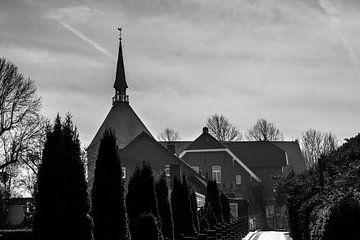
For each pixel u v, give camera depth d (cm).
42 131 4272
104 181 1429
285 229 5709
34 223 1130
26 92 4331
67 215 1124
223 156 6762
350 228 1303
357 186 1705
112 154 1452
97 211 1412
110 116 6825
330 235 1315
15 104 4281
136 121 6875
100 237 1388
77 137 1198
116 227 1398
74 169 1159
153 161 5031
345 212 1309
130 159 5059
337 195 1441
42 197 1134
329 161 2683
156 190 2056
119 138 6619
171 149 5759
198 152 6806
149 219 1625
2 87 4225
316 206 1830
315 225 1534
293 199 2888
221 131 9275
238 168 6725
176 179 2342
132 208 1817
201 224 2622
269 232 4678
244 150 7931
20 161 4278
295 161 8819
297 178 3384
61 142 1162
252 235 4100
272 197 6631
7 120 4269
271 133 9662
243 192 6606
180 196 2309
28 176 4472
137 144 5109
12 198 5019
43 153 1162
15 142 4281
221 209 3303
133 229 1614
